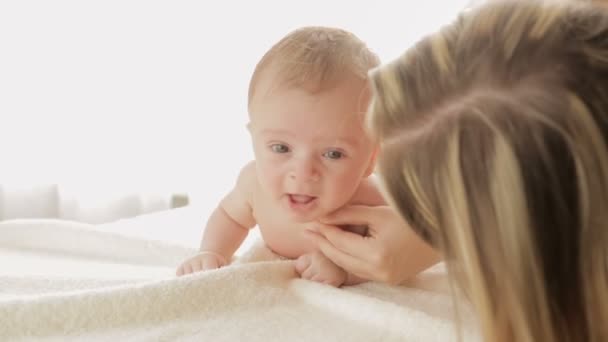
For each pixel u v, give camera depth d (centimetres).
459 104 48
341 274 79
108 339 64
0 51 175
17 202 183
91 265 91
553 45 46
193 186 188
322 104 71
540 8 48
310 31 77
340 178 73
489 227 47
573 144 44
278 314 71
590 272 46
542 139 45
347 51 74
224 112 183
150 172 187
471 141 47
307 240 85
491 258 48
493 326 49
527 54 47
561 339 48
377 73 54
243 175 90
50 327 66
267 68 74
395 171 52
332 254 77
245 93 182
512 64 47
